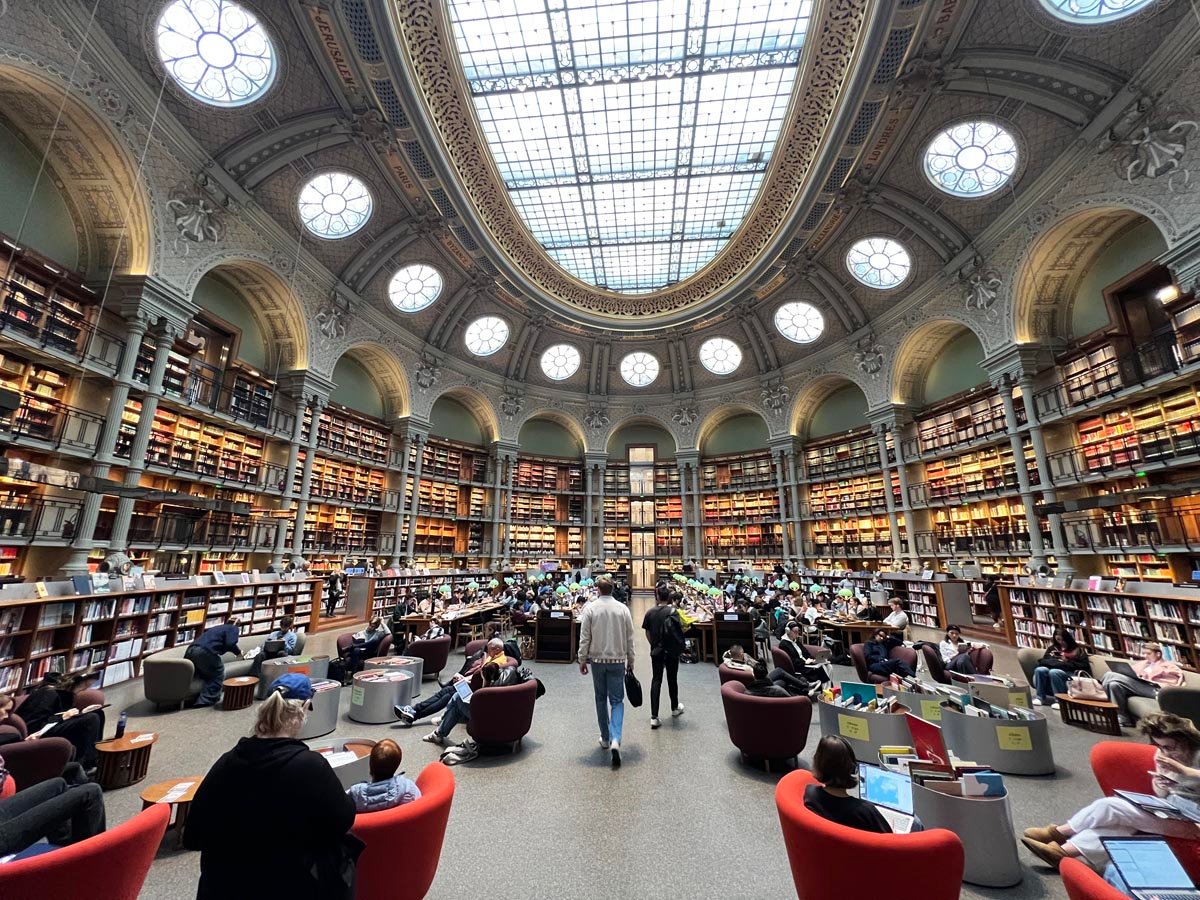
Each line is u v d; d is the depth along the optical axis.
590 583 15.40
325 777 1.75
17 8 7.62
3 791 2.91
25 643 6.11
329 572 14.87
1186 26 8.38
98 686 6.89
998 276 13.15
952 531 15.48
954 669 6.62
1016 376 12.73
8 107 8.52
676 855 3.12
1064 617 9.71
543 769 4.41
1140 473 9.99
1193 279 8.84
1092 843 2.54
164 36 9.21
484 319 21.05
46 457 8.70
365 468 17.73
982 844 2.85
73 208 9.66
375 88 11.01
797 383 21.36
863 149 12.46
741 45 11.88
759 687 4.75
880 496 18.55
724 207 17.16
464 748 4.61
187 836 1.66
